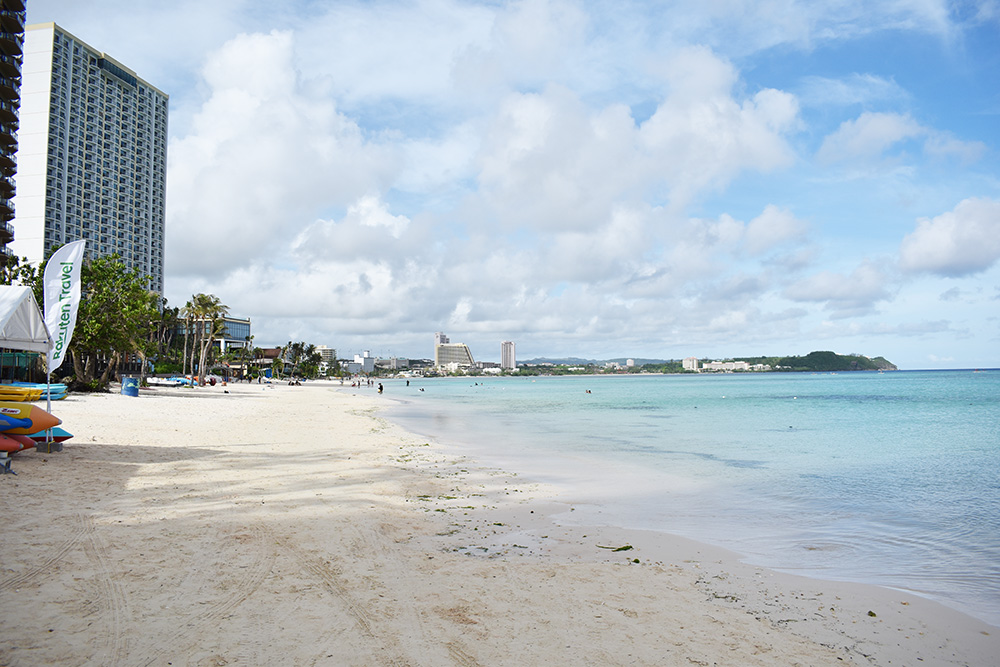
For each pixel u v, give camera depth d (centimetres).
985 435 2544
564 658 458
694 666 457
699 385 14100
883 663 488
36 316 1417
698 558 790
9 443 1059
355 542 757
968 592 678
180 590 554
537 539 859
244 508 905
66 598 519
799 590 671
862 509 1101
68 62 13175
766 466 1633
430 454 1786
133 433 1842
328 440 2034
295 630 481
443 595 589
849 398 6556
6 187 7138
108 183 14238
